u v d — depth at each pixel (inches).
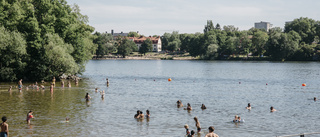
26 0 3348.9
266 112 1839.3
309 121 1611.7
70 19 3654.0
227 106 2032.5
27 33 3201.3
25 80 3385.8
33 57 3304.6
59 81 3499.0
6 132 1131.3
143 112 1818.4
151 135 1347.2
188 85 3324.3
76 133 1355.8
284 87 3152.1
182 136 1341.0
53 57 3253.0
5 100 2137.1
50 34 3275.1
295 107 2001.7
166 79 4018.2
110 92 2667.3
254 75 4633.4
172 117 1694.1
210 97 2439.7
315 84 3432.6
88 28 4055.1
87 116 1681.8
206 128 1470.2
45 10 3383.4
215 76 4498.0
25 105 1959.9
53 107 1913.1
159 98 2361.0
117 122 1565.0
